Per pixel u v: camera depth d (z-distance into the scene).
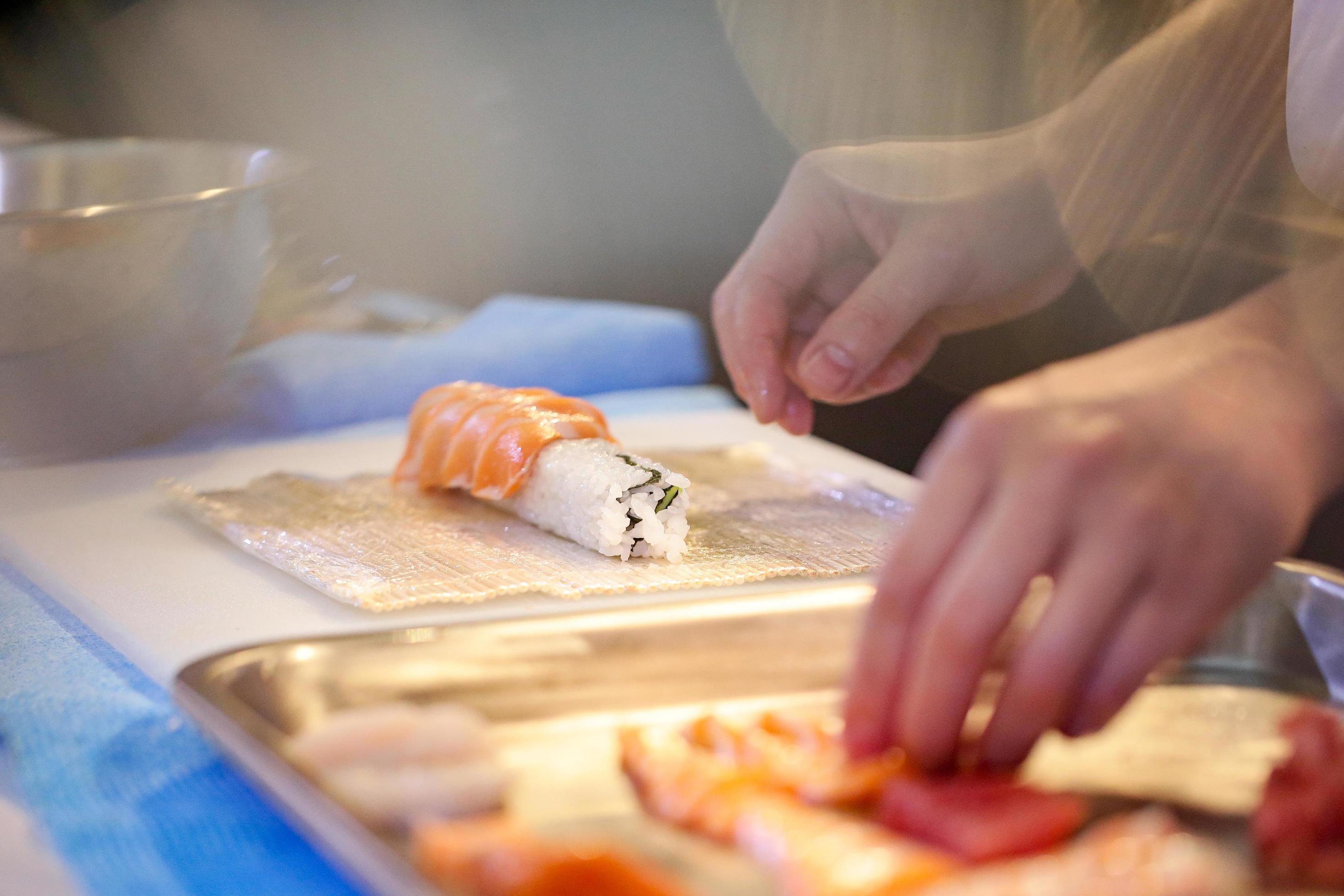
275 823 0.99
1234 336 1.05
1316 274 1.08
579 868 0.90
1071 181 1.36
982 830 0.95
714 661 1.07
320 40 2.20
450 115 2.18
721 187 2.07
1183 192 1.41
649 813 0.98
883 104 1.58
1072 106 1.40
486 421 1.31
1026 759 0.99
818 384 1.33
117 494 1.36
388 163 2.18
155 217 1.35
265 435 1.49
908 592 0.99
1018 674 0.99
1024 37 1.52
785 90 1.66
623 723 1.04
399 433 1.50
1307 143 1.27
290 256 1.65
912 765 0.99
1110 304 1.49
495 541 1.26
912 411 1.71
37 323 1.35
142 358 1.39
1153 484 0.98
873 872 0.93
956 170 1.35
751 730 1.02
